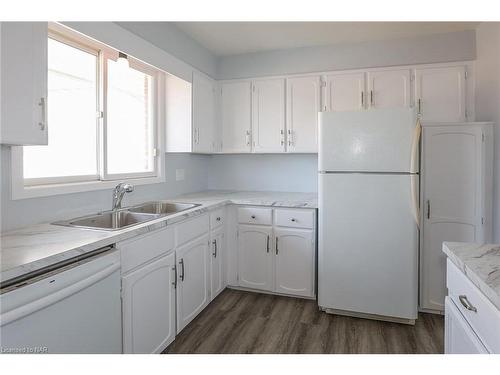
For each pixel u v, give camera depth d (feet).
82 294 4.34
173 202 8.77
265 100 10.73
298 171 11.51
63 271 4.05
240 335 7.27
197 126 9.84
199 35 9.36
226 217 9.77
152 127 9.27
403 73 9.46
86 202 6.84
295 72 10.42
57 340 3.96
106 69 7.48
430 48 9.27
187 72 9.29
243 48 10.44
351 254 8.01
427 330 7.50
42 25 4.78
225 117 11.19
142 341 5.71
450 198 8.06
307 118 10.30
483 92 8.43
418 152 7.68
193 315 7.70
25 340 3.56
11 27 4.29
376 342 6.97
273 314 8.33
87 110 7.11
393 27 8.77
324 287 8.29
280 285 9.30
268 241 9.37
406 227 7.56
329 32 9.13
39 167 6.07
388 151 7.60
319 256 8.34
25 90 4.51
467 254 3.82
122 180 7.98
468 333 3.41
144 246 5.74
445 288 8.19
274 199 9.41
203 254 8.22
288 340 7.06
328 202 8.14
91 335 4.50
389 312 7.77
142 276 5.67
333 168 8.05
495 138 7.75
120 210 7.29
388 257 7.72
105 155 7.45
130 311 5.37
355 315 8.23
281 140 10.58
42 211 5.87
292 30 9.00
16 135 4.39
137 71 8.61
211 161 12.56
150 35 7.71
